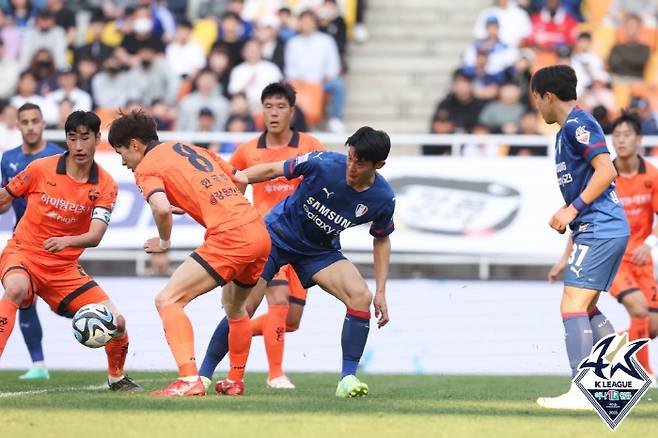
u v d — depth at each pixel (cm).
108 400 2248
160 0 5891
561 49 5416
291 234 2506
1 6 6031
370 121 5703
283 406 2178
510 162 4134
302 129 4788
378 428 1862
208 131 4997
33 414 1988
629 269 3341
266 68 5316
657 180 3306
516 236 4097
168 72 5450
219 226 2258
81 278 2692
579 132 2303
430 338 4166
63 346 4166
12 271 2620
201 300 4128
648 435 1838
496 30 5369
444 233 4116
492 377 3738
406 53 5934
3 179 3191
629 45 5562
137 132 2328
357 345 2486
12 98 5391
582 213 2344
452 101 5044
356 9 5900
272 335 2967
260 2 5928
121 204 4172
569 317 2333
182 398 2275
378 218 2452
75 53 5766
